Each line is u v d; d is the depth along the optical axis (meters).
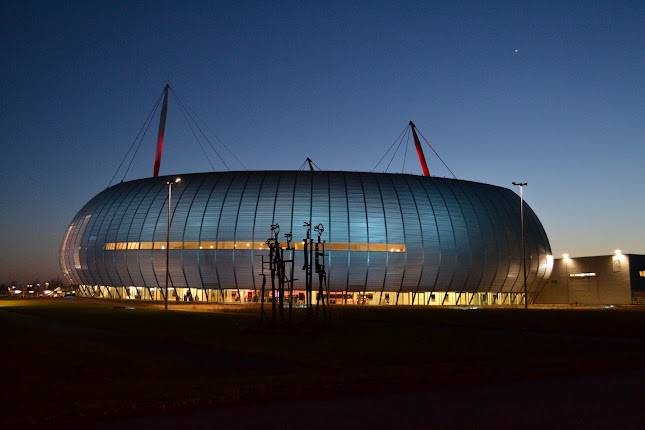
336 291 78.75
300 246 77.25
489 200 89.19
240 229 78.62
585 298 90.44
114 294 90.44
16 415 11.16
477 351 22.64
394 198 81.50
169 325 34.94
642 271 86.31
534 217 97.62
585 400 13.16
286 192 79.88
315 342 25.64
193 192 83.06
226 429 10.48
